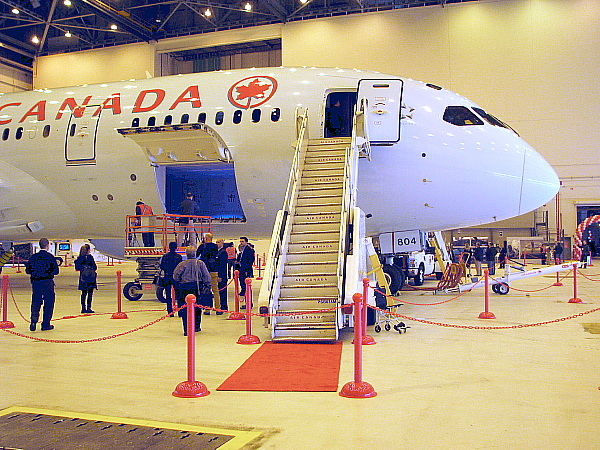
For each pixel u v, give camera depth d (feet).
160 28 130.72
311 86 44.98
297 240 33.88
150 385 20.52
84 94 52.95
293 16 126.00
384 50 119.96
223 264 41.16
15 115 54.03
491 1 114.93
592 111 111.14
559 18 112.27
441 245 56.49
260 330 33.01
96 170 50.01
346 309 29.30
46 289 33.37
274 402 18.16
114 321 37.22
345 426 15.62
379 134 40.91
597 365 22.98
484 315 36.45
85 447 14.08
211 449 13.87
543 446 13.94
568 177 113.39
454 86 116.57
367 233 48.32
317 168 38.27
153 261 48.21
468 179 43.65
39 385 20.61
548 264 107.65
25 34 145.07
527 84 113.80
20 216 54.24
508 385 19.88
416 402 17.90
